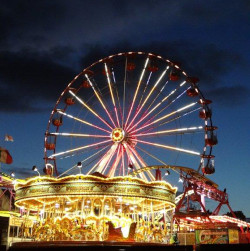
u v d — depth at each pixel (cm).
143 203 3366
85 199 3152
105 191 2831
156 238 3139
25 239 3291
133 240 2744
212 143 4788
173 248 2066
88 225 2781
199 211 4769
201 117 4959
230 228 3797
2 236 1838
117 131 4781
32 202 3488
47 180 2938
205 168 4775
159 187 3048
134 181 2905
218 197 4991
